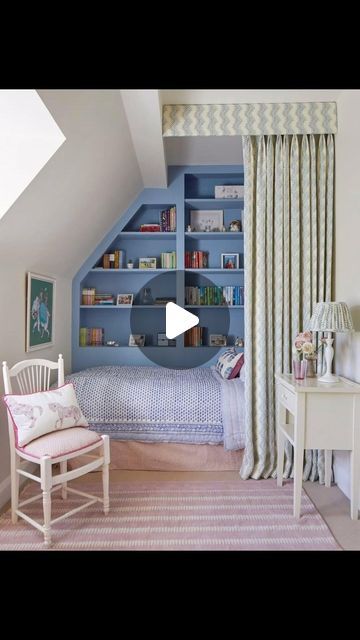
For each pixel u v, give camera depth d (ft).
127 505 7.47
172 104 8.95
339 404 6.94
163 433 9.04
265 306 8.84
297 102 8.82
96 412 9.12
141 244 13.65
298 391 6.90
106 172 9.43
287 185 8.91
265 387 8.75
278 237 8.89
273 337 9.00
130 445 9.16
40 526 6.26
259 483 8.46
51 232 9.05
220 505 7.47
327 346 7.66
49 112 6.17
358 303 7.71
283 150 8.90
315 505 7.52
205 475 8.89
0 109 6.11
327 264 8.87
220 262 13.56
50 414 6.89
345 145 8.32
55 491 8.03
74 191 8.66
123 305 12.99
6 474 7.93
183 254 12.72
